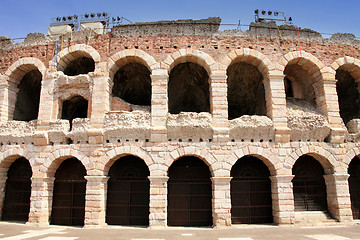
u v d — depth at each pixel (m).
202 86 30.28
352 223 21.94
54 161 23.20
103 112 23.23
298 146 22.81
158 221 20.94
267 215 23.23
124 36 24.98
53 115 24.27
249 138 22.70
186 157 24.31
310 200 24.28
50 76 24.94
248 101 31.48
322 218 22.61
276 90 23.77
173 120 22.52
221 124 22.70
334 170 22.89
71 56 25.83
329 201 23.34
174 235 17.66
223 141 22.38
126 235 17.64
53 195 23.98
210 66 23.94
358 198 25.11
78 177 24.33
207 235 17.58
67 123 23.88
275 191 22.28
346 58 25.50
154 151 22.08
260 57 24.45
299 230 19.28
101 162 22.27
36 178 22.92
